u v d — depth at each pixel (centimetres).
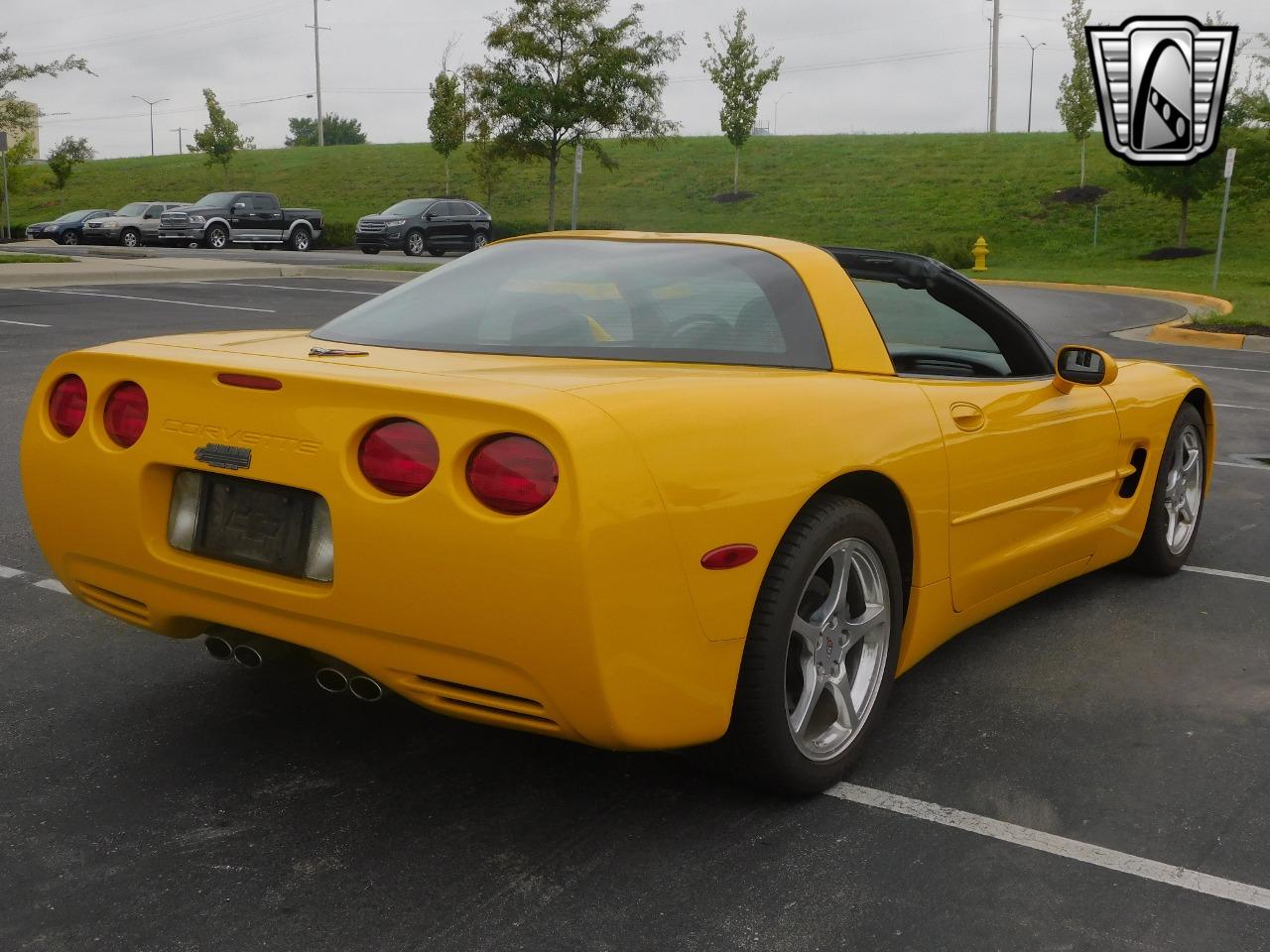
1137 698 351
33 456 286
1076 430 379
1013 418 343
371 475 236
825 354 297
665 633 234
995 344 373
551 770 293
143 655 365
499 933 224
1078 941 226
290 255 3142
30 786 279
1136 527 443
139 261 2334
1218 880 249
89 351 280
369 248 3219
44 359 1008
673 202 4566
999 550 349
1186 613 433
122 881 239
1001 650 391
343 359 270
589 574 219
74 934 221
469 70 3281
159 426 264
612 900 236
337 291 1902
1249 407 955
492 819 267
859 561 287
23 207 5259
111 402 276
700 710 246
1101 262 3381
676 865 249
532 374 254
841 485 282
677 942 223
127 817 265
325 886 239
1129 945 225
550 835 261
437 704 246
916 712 337
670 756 302
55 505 283
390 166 5516
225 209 3378
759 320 295
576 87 3172
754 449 250
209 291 1823
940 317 351
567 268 317
